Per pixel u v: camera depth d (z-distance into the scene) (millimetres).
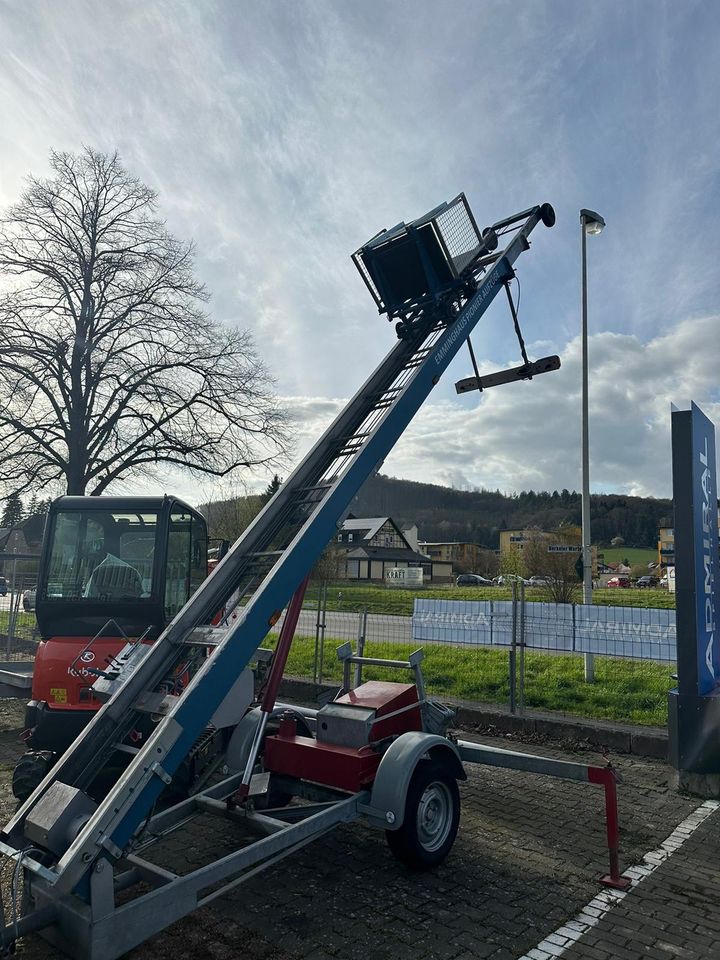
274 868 4691
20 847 3688
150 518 6840
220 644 4020
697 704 6273
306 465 5582
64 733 5957
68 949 3238
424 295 6840
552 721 8250
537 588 22328
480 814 5773
